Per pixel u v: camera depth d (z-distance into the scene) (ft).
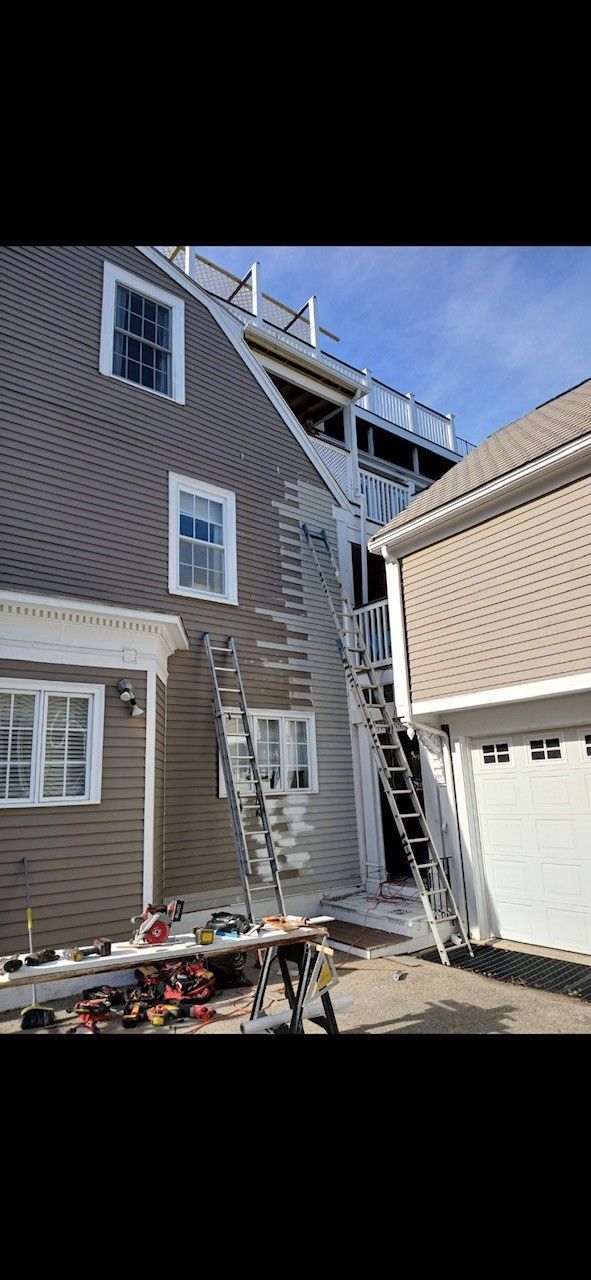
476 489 24.25
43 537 24.09
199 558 29.55
